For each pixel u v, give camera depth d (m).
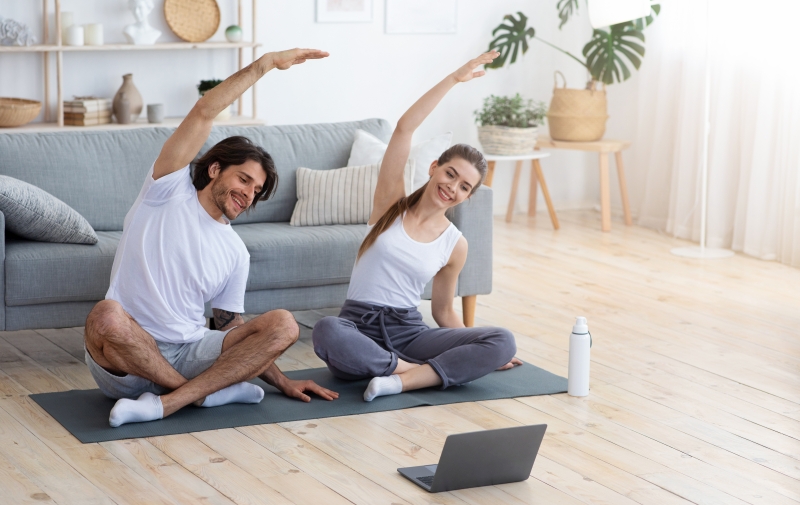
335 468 2.56
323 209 3.91
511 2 6.31
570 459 2.67
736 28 5.47
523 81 6.44
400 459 2.64
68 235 3.37
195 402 2.92
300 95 5.86
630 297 4.52
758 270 5.13
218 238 2.89
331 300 3.71
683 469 2.63
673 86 5.98
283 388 3.07
